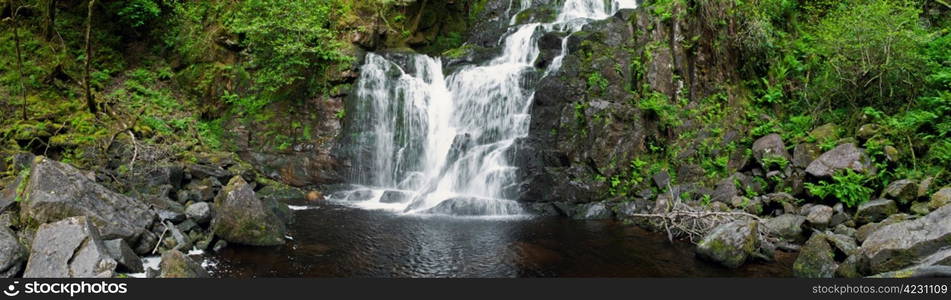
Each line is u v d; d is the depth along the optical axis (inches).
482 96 605.6
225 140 585.9
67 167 323.9
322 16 641.0
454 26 807.7
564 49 599.5
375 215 467.2
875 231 305.6
